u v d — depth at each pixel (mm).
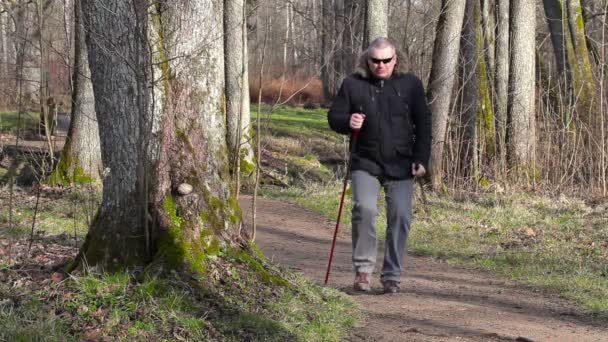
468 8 18172
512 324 6621
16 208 11945
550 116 17344
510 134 18406
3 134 19844
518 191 16578
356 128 6871
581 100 18594
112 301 5656
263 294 6234
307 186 18078
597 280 9109
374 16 14367
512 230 12938
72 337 5188
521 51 18656
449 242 12000
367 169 7062
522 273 9609
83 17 6156
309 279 7219
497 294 8227
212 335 5449
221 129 6555
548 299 8078
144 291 5742
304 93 39094
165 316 5551
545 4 20469
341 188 17391
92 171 15344
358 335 5891
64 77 15258
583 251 11086
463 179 16797
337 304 6570
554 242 11898
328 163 24344
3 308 5578
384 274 7367
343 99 7035
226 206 6543
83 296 5719
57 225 10227
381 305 6938
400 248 7281
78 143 15305
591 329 6684
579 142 16297
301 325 5848
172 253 6066
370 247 7230
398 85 6992
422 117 7039
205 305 5820
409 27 18156
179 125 6332
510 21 18844
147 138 5949
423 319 6523
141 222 6152
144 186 6035
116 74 6047
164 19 6293
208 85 6430
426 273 9555
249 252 6633
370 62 6934
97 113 6184
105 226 6184
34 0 13211
